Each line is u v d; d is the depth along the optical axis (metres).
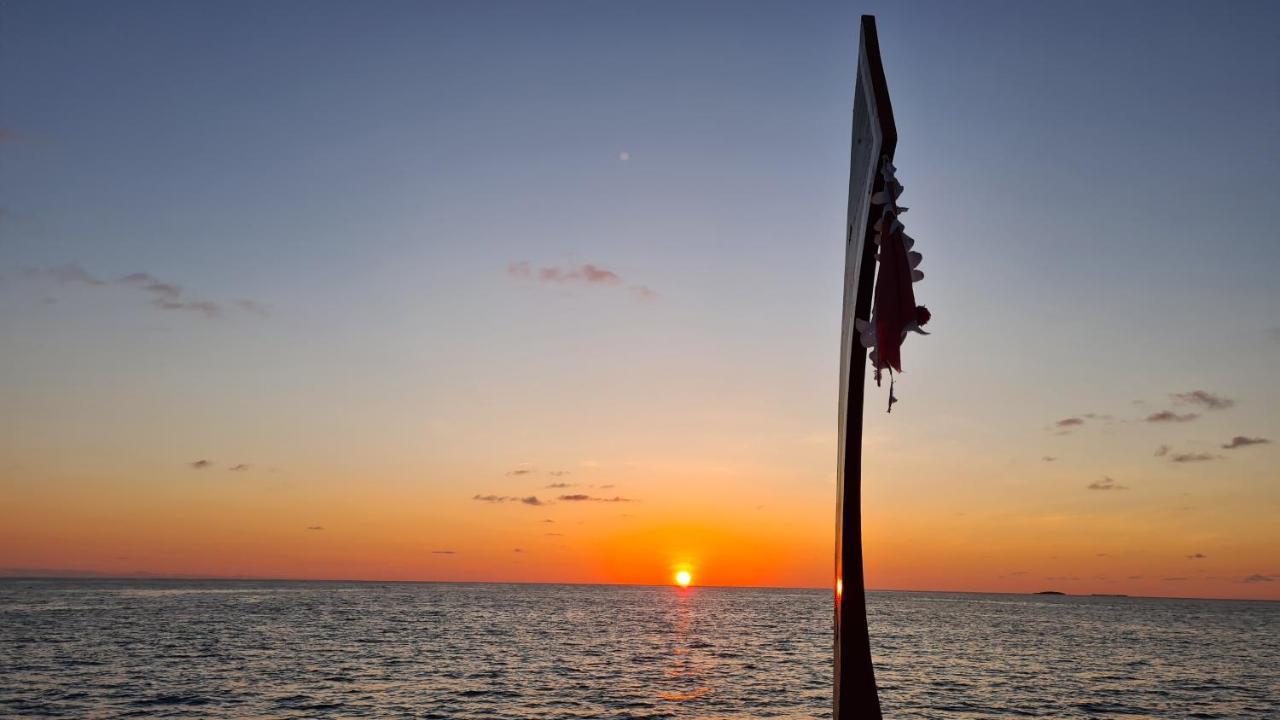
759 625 92.75
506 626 81.12
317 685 37.31
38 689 35.09
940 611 150.00
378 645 57.31
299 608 109.50
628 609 134.12
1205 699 38.88
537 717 30.41
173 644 55.41
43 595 153.88
